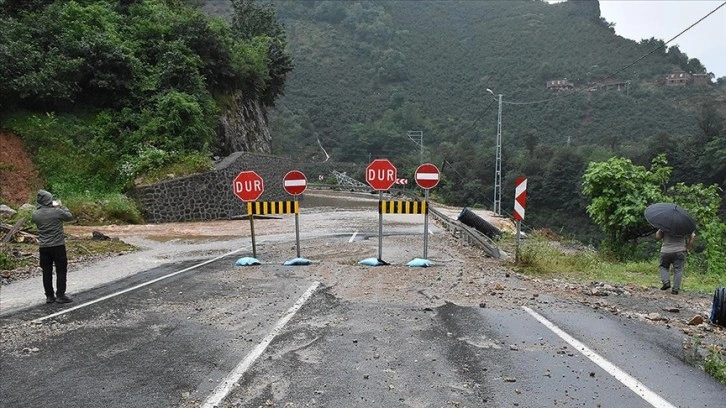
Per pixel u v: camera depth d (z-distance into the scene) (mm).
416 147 95250
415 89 116500
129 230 18719
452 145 82625
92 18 25953
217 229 19672
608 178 15703
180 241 16172
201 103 27094
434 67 122938
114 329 6570
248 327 6609
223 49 31109
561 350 5746
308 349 5730
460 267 11180
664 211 9398
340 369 5125
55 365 5289
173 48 27406
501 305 7812
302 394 4527
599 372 5098
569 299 8328
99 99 24828
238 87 36000
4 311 7531
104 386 4734
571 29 111625
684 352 5754
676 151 51562
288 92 118000
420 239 16719
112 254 13070
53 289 8297
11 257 11289
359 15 146375
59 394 4570
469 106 102500
